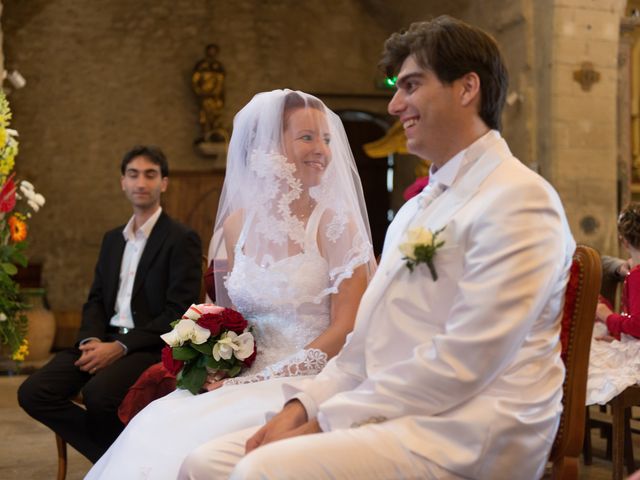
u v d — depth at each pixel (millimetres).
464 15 10789
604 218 9289
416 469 1828
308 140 2775
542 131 9367
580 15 9141
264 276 2730
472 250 1909
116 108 11617
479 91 2061
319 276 2723
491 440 1845
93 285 4309
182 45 11836
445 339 1860
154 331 3936
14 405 6652
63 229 11383
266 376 2650
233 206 2943
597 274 2164
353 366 2111
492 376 1863
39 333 9430
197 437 2412
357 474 1800
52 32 11406
